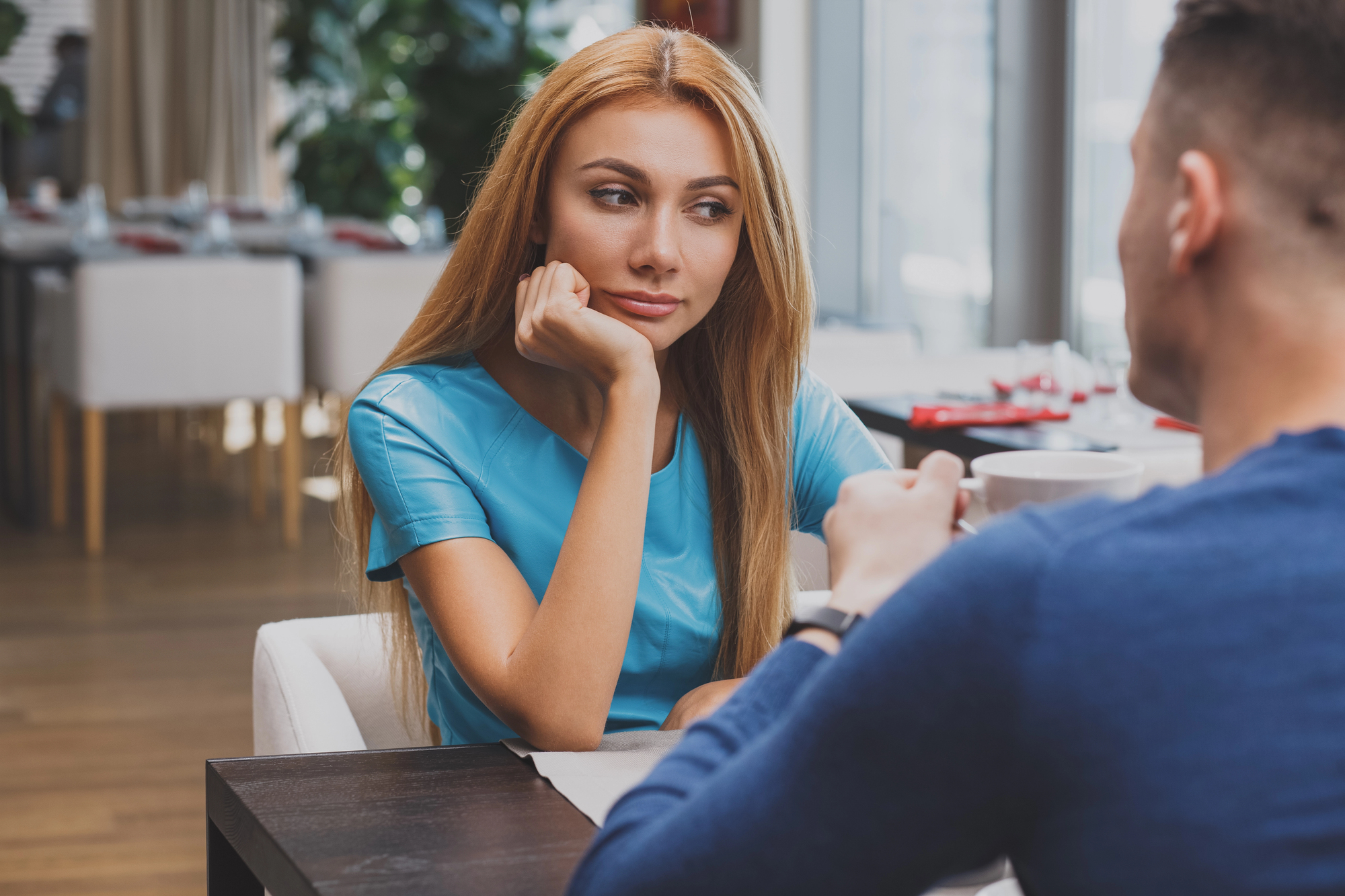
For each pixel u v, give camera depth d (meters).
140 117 8.80
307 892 0.66
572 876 0.54
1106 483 0.75
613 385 0.97
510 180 1.06
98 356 4.23
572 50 7.43
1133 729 0.43
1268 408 0.48
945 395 2.48
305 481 5.41
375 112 7.72
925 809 0.46
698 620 1.11
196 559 4.23
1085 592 0.44
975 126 4.54
